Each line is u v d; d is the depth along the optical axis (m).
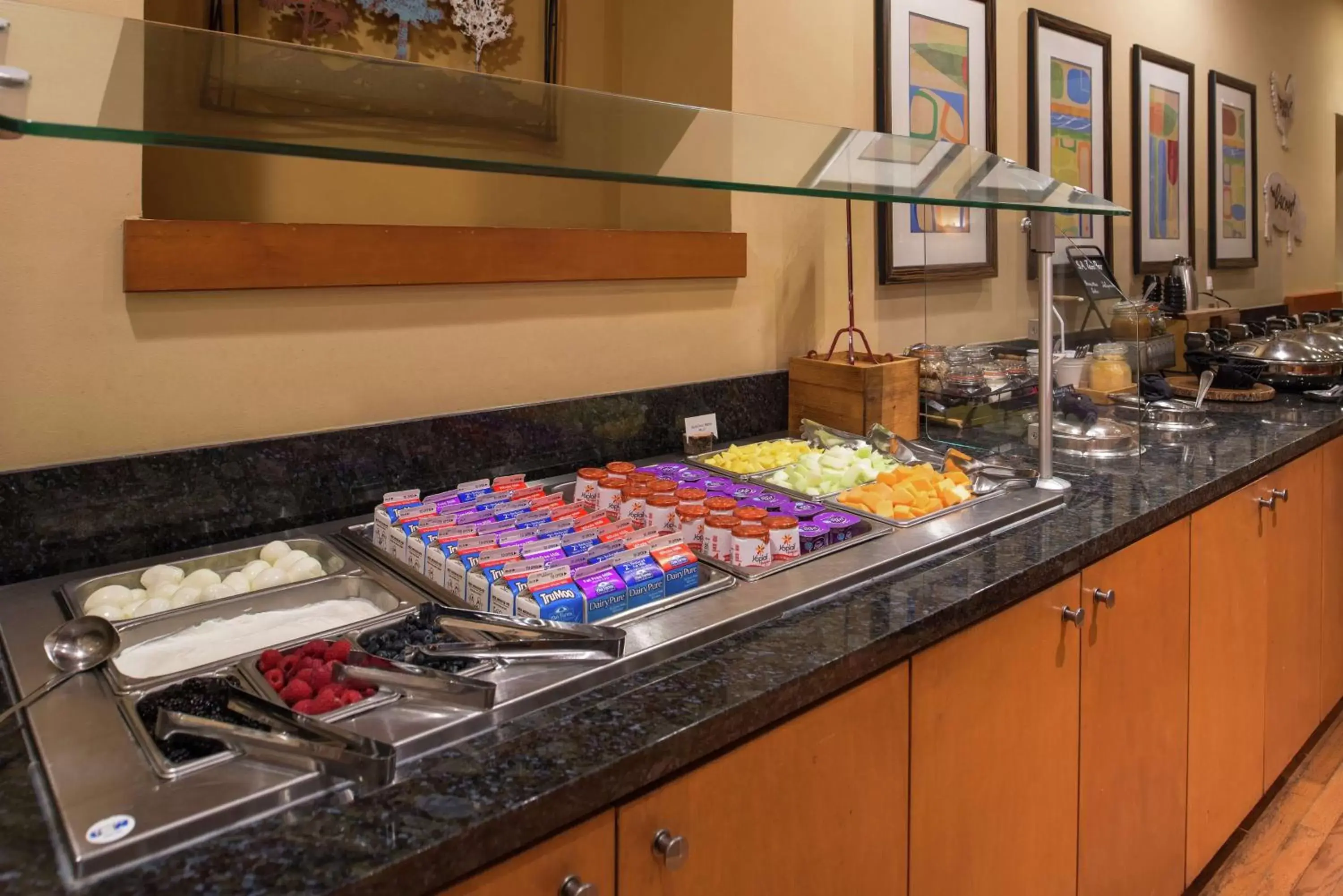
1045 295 1.79
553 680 1.02
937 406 2.21
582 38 2.22
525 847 0.86
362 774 0.84
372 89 1.18
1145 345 2.70
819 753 1.14
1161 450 2.26
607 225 2.28
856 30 2.43
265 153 0.84
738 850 1.06
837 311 2.43
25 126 0.73
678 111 1.53
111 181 1.34
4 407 1.29
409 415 1.68
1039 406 1.82
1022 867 1.52
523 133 1.16
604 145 1.20
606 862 0.93
